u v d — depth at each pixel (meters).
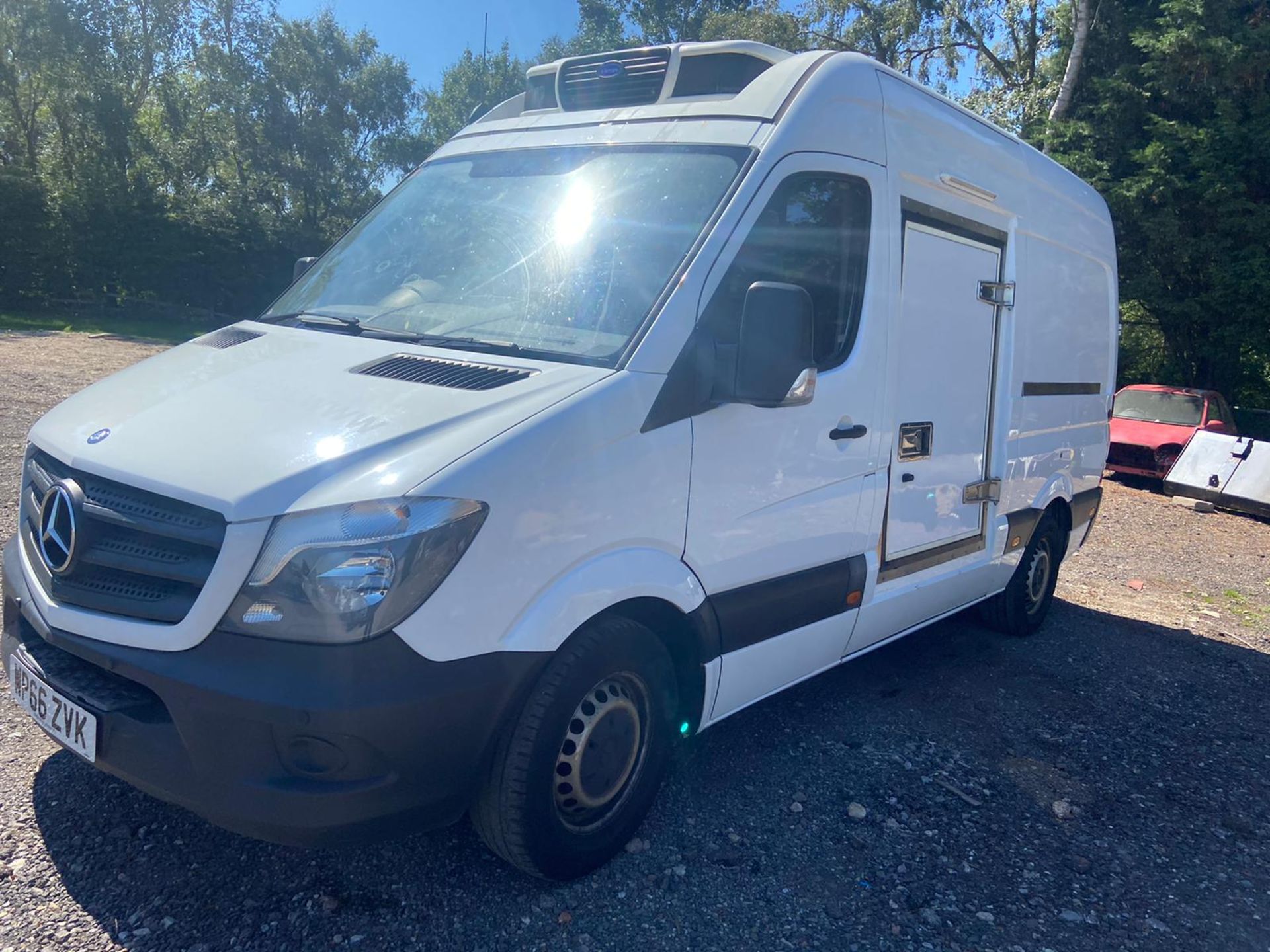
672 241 3.38
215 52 36.56
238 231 34.44
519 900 3.07
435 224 4.02
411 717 2.54
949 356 4.70
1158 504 13.27
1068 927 3.23
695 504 3.27
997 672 5.64
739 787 3.93
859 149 3.96
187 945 2.73
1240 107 19.17
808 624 3.95
